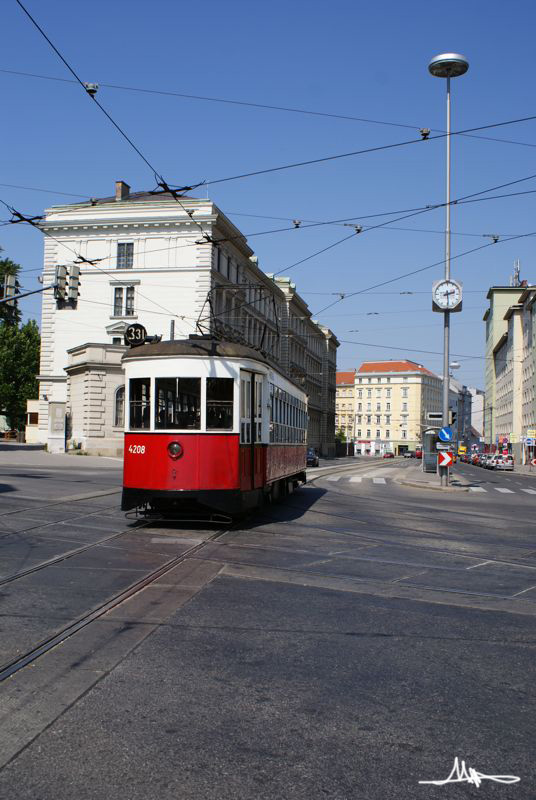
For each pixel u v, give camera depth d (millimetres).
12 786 3613
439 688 5203
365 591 8484
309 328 95812
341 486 29266
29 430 59344
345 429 157000
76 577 8602
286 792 3623
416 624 7023
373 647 6184
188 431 13141
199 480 13062
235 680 5227
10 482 22609
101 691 4914
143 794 3564
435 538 13695
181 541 11719
